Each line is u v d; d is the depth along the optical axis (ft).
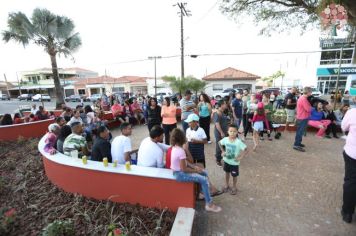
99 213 9.99
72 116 24.53
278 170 15.60
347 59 93.15
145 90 151.43
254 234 9.23
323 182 13.64
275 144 21.97
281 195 12.24
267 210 10.89
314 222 9.89
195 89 59.47
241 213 10.69
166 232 8.75
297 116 19.80
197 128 13.60
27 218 9.87
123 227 8.84
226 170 12.44
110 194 10.81
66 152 13.56
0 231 8.68
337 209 10.82
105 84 150.71
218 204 11.53
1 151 20.98
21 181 13.69
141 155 11.28
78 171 11.18
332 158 17.81
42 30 45.96
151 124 21.90
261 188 13.08
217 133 16.55
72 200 11.10
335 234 9.13
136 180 10.26
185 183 9.71
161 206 10.21
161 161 11.23
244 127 27.30
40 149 14.42
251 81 107.65
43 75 171.63
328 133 24.63
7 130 24.73
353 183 9.39
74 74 189.26
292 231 9.34
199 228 9.67
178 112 39.47
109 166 10.89
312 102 25.82
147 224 9.26
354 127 9.52
